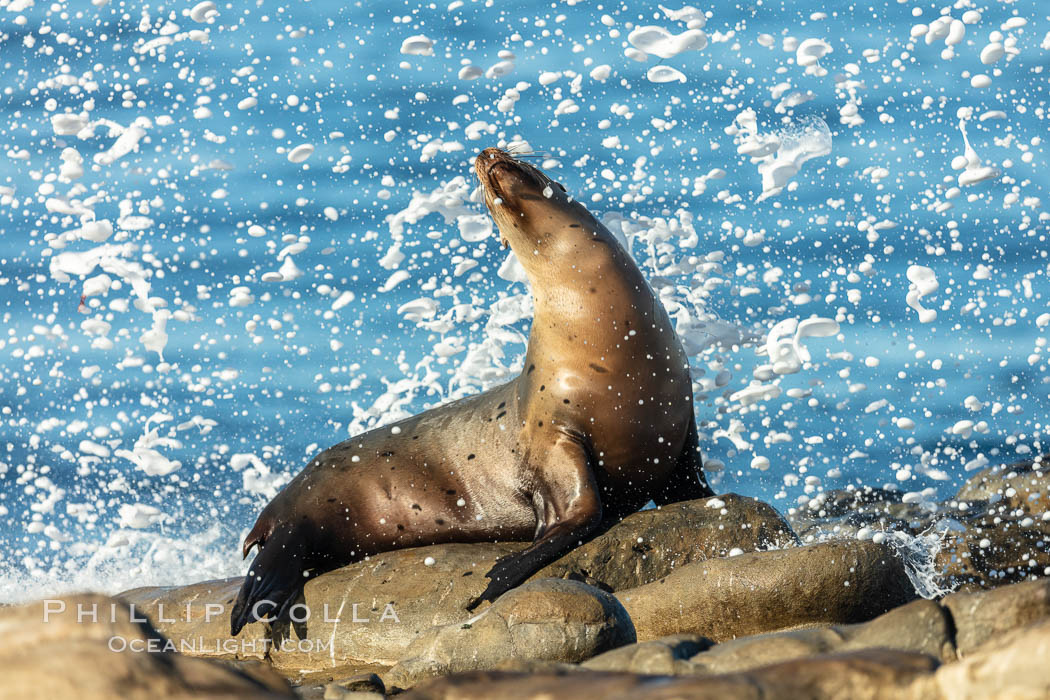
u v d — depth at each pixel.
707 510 25.08
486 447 27.53
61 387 42.41
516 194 26.59
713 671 15.12
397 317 45.91
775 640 15.41
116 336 45.84
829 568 21.12
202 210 55.56
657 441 26.75
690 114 61.75
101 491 35.47
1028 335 43.12
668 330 27.08
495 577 23.78
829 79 64.75
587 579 23.92
